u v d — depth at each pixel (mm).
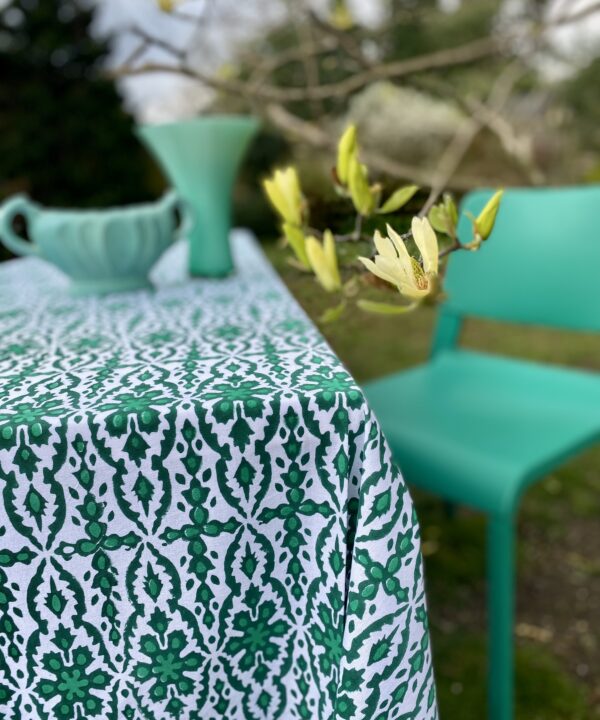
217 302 857
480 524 1577
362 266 617
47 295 970
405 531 492
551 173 3742
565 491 1715
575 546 1487
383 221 588
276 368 540
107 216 892
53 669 512
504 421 971
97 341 666
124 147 5027
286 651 560
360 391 479
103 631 507
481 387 1146
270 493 492
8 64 4723
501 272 1212
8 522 472
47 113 4793
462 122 3646
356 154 601
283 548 515
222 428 469
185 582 504
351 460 482
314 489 494
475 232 547
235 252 1437
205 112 2387
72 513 474
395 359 2777
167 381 521
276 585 527
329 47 1933
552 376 1168
